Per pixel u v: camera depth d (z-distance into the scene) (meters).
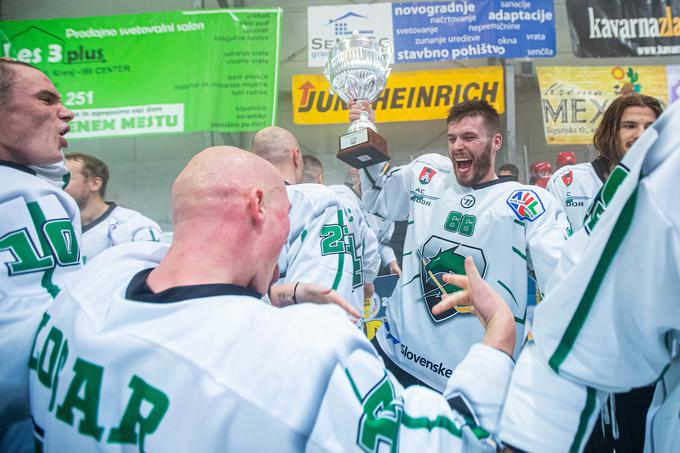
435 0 4.45
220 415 0.54
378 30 4.40
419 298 1.82
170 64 4.21
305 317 0.63
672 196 0.61
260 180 0.73
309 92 4.58
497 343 0.73
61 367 0.64
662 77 4.46
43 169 1.25
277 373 0.56
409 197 2.08
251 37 4.21
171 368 0.56
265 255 0.73
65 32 4.24
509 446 0.64
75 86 4.22
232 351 0.57
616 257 0.64
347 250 1.63
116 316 0.63
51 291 1.02
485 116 1.82
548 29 4.31
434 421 0.63
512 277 1.71
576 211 2.25
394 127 5.70
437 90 4.60
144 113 4.20
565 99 4.46
